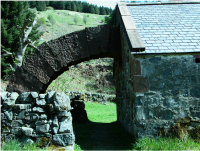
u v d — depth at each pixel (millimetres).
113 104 14547
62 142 4047
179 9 7031
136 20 6121
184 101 4859
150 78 4855
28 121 4168
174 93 4855
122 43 5988
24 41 9852
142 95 4797
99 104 14023
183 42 5199
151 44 5055
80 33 5977
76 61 6172
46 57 5762
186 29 5758
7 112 4184
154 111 4785
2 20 15734
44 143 4035
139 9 6953
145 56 4887
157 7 7203
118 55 6277
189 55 4945
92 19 49844
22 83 5652
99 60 24234
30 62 5711
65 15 49750
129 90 5645
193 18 6375
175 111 4820
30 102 4262
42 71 5715
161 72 4883
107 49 6109
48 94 4250
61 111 4148
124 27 5605
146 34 5441
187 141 4477
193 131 4789
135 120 4906
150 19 6215
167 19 6273
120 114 7902
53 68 5754
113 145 4949
